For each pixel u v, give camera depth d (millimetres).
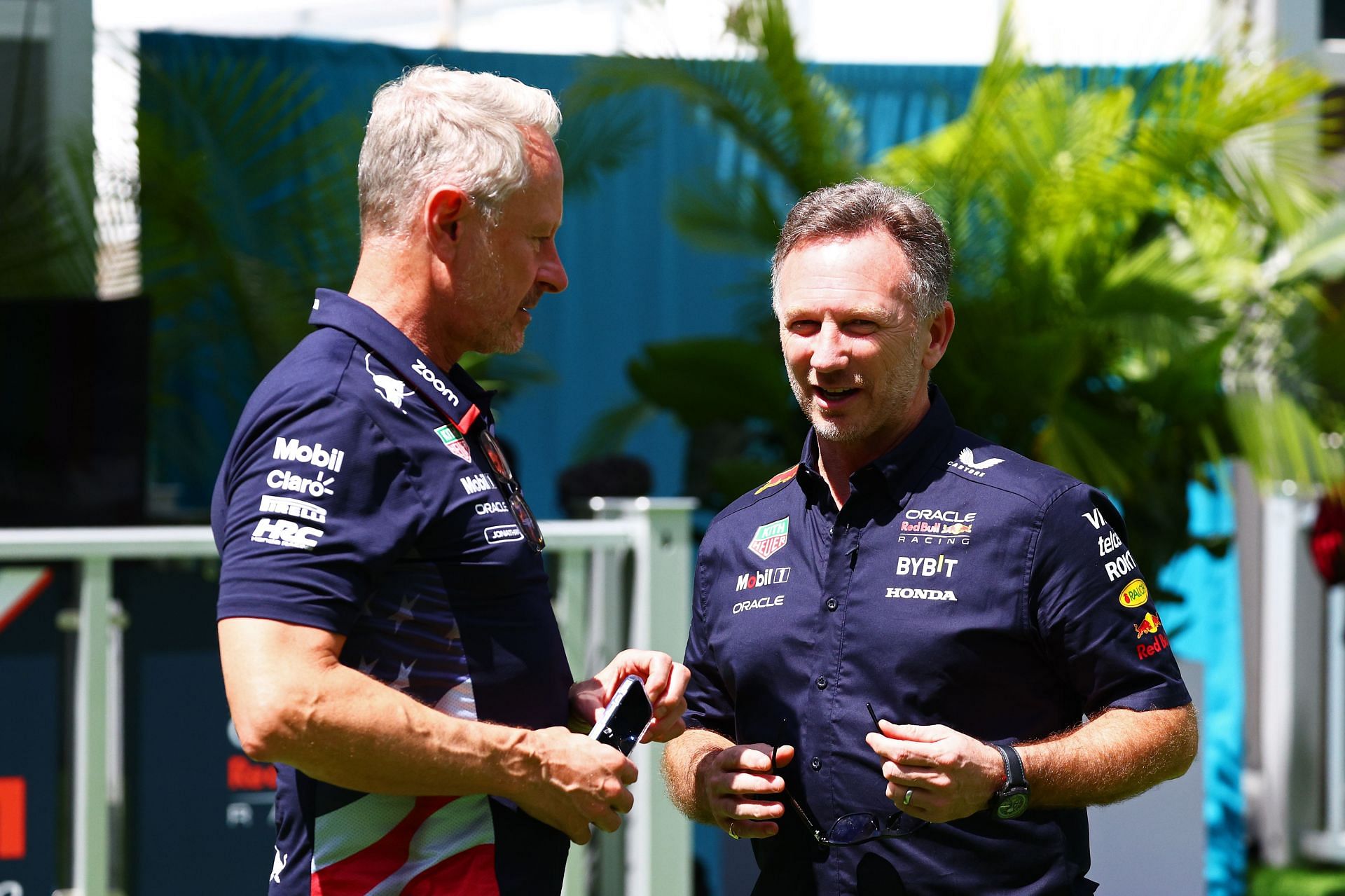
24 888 4426
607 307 9453
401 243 2541
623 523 4824
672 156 9484
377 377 2455
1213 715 9156
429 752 2305
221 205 7684
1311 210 7371
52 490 6008
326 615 2283
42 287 7535
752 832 2775
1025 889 2684
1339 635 8531
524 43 9289
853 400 2766
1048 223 7102
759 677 2926
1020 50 7219
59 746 4551
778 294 2895
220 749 4688
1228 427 7230
